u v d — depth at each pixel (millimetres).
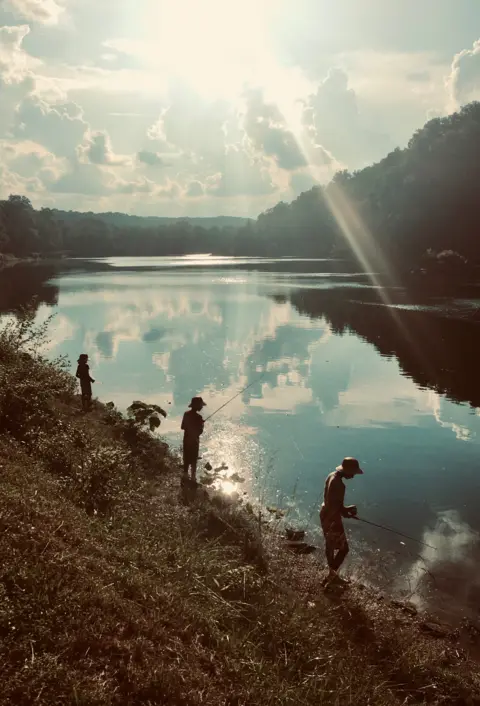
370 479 13547
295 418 18234
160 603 6289
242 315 44688
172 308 48719
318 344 32375
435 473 13891
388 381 23703
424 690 6824
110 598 5754
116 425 15297
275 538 10445
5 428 11352
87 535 7301
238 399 20359
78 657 4863
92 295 59875
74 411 15555
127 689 4734
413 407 19859
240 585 7762
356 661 6875
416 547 10422
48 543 6293
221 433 16578
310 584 8977
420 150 129000
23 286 71938
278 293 63625
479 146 117500
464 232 109125
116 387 21625
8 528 6324
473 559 10047
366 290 67750
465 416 18797
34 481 8547
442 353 29922
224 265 136000
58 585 5570
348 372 25266
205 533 10039
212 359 27406
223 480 13156
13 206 184375
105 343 31469
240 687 5430
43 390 13664
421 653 7508
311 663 6535
